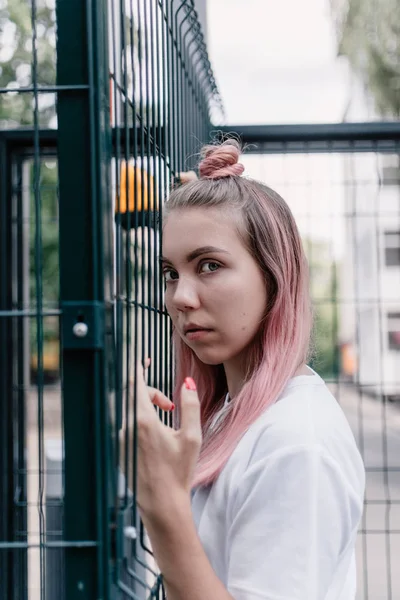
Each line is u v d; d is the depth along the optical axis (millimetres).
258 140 2332
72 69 746
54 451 2635
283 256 1069
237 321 1036
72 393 728
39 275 736
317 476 945
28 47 5113
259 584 917
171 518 825
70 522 725
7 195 2436
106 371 732
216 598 842
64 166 738
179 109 1415
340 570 1048
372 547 3689
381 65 5363
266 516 946
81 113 738
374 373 3656
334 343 2773
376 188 2916
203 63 1856
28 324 2631
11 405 2414
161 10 1140
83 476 725
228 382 1191
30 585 2719
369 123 2293
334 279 2701
